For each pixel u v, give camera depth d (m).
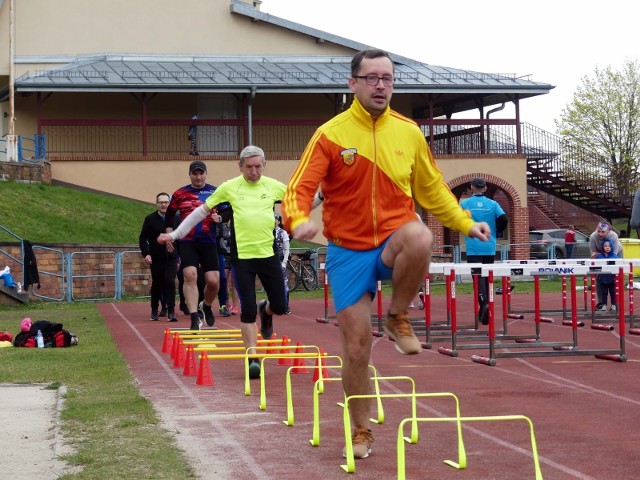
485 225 5.78
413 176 5.87
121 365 10.79
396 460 6.08
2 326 17.02
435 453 6.28
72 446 6.52
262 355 9.00
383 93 5.57
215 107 40.66
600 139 60.00
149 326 16.83
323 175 5.62
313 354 9.04
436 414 7.75
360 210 5.67
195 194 12.94
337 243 5.77
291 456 6.20
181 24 42.62
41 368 10.59
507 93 38.22
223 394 8.79
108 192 35.62
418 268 5.38
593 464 5.95
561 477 5.61
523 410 7.95
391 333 5.62
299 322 17.69
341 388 9.16
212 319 13.88
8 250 24.61
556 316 18.98
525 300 25.00
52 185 34.59
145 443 6.58
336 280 5.80
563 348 12.16
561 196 44.53
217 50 42.88
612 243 20.50
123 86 36.09
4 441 6.75
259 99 40.84
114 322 17.86
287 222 5.48
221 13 42.91
